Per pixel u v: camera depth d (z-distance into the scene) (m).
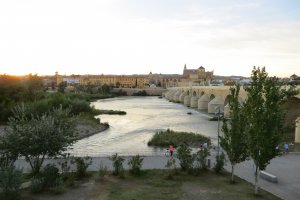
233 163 24.20
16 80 81.62
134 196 20.70
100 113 97.12
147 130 65.69
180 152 28.27
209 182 24.38
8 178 19.34
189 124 76.25
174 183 23.86
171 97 192.75
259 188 23.16
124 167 28.47
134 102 165.75
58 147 24.25
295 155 35.38
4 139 23.16
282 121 21.09
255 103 20.69
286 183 24.72
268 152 20.48
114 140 53.50
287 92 20.98
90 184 23.09
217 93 111.50
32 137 23.33
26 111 38.09
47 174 22.03
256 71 21.47
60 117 25.66
